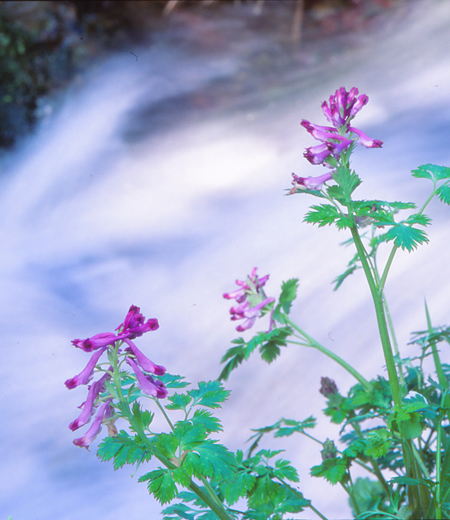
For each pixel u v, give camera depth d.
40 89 16.30
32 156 15.27
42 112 16.19
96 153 15.86
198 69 19.06
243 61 19.30
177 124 17.09
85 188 14.77
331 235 10.28
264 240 10.96
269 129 16.45
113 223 13.07
